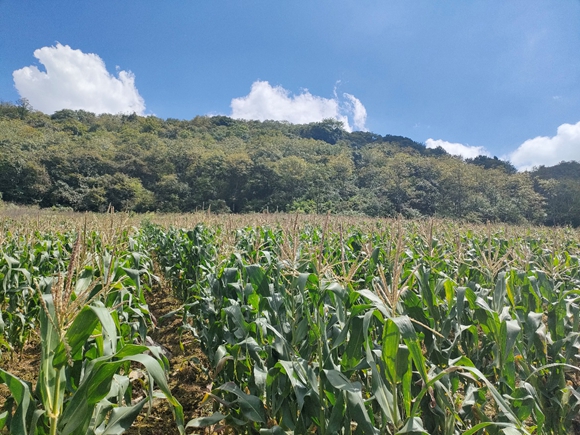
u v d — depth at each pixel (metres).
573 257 6.55
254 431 3.11
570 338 3.35
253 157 64.94
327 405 2.67
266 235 8.38
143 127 100.00
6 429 2.33
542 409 3.40
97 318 2.15
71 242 8.45
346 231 11.80
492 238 9.74
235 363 3.45
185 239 9.33
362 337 2.62
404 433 2.25
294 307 3.47
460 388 4.10
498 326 2.96
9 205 40.62
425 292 3.71
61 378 2.07
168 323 7.13
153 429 3.62
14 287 5.50
